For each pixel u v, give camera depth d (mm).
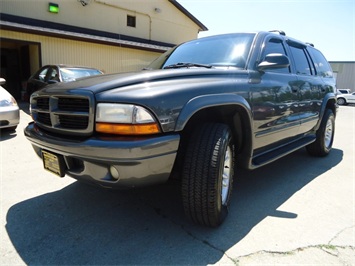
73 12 12805
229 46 2889
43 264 1764
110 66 13070
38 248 1924
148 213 2453
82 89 1853
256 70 2650
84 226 2221
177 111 1826
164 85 1897
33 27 10047
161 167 1801
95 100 1774
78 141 1832
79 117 1863
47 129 2143
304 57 3873
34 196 2758
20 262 1777
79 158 1837
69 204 2598
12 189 2910
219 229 2217
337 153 4922
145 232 2152
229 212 2516
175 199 2740
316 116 3977
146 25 15695
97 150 1712
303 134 3936
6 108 5012
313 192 3027
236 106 2314
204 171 2004
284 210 2580
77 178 2008
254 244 2018
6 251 1883
